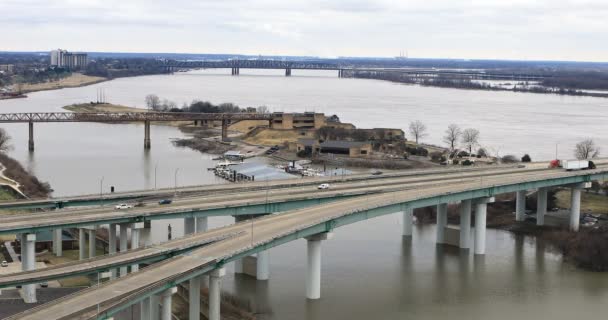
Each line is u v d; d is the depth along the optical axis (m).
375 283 149.12
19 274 113.62
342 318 128.38
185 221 155.00
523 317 131.12
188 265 115.00
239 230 136.88
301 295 140.38
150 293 105.19
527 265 165.38
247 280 148.75
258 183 187.88
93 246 155.50
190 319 118.81
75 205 162.88
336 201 163.38
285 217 146.88
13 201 159.62
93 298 100.62
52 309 96.88
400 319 128.62
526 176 194.62
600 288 149.38
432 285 148.62
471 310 134.25
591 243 169.88
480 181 185.00
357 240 184.12
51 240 167.12
